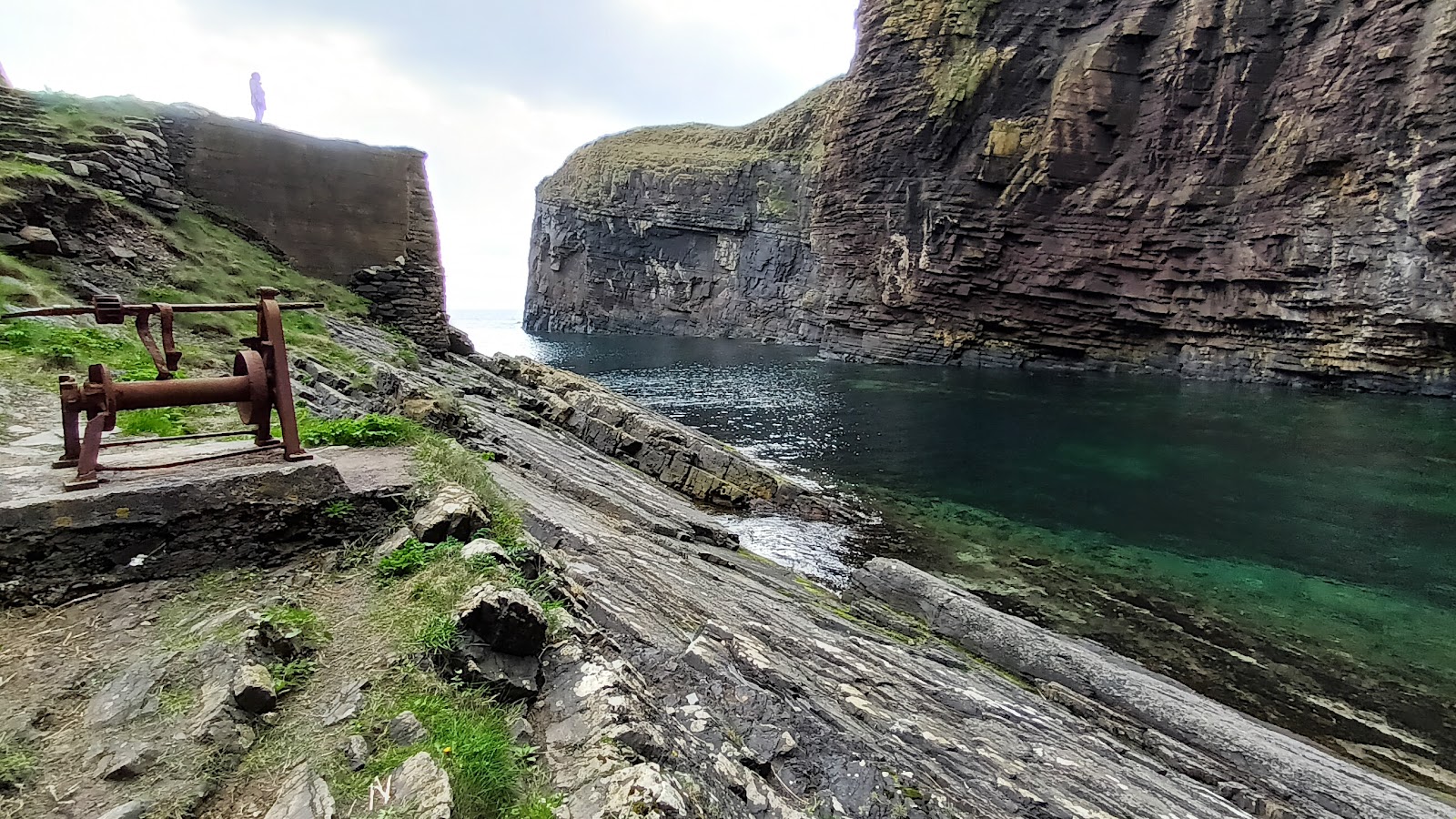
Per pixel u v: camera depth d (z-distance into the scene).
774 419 31.84
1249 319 40.97
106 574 4.33
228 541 4.77
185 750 3.20
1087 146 45.03
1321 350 38.12
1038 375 46.25
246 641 3.84
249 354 5.37
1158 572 15.02
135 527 4.45
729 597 9.66
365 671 3.91
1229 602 13.61
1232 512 18.94
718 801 3.87
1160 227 43.34
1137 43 43.69
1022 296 48.56
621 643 6.07
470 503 5.58
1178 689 9.88
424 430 7.68
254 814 3.01
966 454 25.31
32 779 2.98
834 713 6.50
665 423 23.00
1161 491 20.81
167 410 7.80
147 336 5.14
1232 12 39.78
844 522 18.17
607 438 20.66
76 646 3.87
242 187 21.12
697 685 5.61
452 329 28.19
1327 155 36.34
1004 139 46.88
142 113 19.67
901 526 17.97
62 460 4.90
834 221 57.22
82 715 3.39
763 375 47.25
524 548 5.55
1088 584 14.45
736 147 85.12
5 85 18.16
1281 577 14.79
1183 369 44.25
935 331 52.59
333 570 4.97
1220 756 8.22
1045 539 17.06
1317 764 7.97
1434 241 32.28
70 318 10.81
